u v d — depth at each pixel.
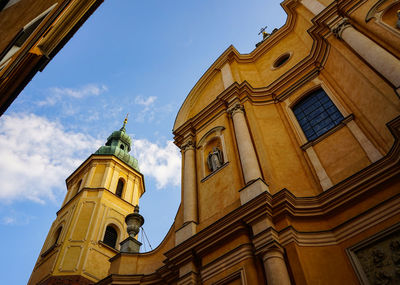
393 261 8.16
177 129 17.55
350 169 10.88
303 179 11.80
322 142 12.27
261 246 9.48
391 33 11.61
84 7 11.37
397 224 8.57
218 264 10.30
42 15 9.27
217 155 14.37
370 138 10.98
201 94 19.33
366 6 13.57
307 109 14.27
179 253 11.61
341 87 13.30
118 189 27.22
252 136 13.77
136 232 16.14
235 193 12.20
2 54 8.31
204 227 12.26
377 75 11.23
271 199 10.30
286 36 18.91
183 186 14.88
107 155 28.14
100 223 22.88
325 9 14.85
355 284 8.37
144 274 13.59
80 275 19.42
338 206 9.97
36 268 21.88
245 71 18.67
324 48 14.76
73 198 25.09
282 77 16.19
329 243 9.50
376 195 9.52
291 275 8.88
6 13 7.38
